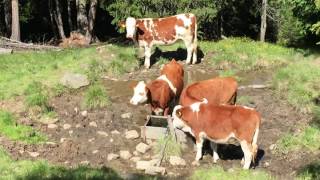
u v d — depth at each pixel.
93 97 13.24
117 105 13.35
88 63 15.96
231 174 9.67
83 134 11.77
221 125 9.98
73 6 28.22
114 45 17.91
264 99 13.58
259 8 24.28
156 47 17.64
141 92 11.62
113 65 15.88
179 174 10.02
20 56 17.12
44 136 11.55
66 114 12.72
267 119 12.42
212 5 19.28
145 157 10.83
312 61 16.41
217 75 15.49
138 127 12.18
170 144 10.92
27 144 11.08
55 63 16.16
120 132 11.91
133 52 17.03
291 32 20.80
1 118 11.96
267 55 16.98
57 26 27.50
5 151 10.60
